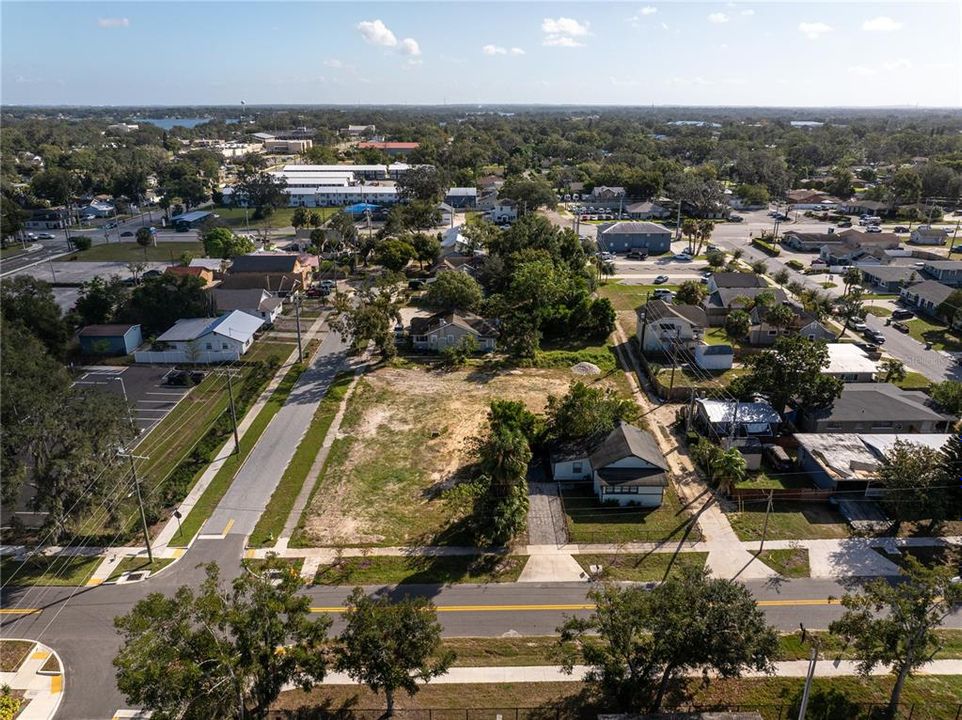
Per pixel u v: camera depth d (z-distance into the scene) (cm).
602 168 19612
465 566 4022
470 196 16900
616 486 4559
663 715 2781
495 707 3064
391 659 2761
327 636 3397
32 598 3769
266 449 5378
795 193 17162
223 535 4316
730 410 5484
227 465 5128
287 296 9369
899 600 2888
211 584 2825
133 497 4228
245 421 5847
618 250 12175
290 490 4809
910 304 8994
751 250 12206
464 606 3703
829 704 3070
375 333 7031
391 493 4769
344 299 7888
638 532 4331
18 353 5022
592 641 3428
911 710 3033
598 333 7800
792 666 3294
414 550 4166
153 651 2464
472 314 7956
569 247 10225
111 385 6569
